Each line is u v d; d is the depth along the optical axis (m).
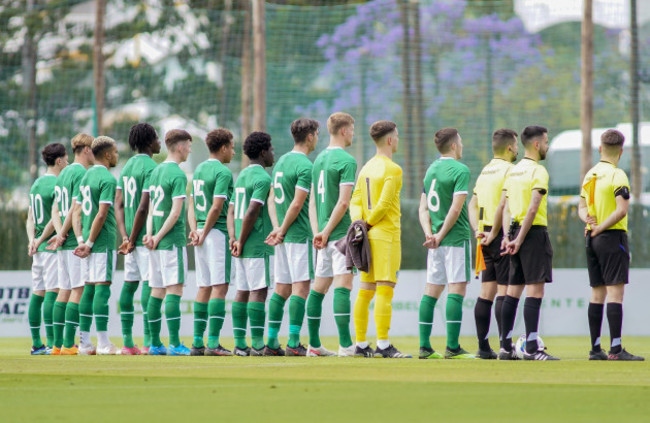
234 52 125.69
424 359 33.62
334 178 34.94
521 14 127.69
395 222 33.97
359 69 119.19
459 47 126.38
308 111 116.88
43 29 133.25
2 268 71.12
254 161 37.47
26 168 125.75
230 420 17.39
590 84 83.75
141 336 57.62
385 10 122.06
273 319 37.22
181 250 38.47
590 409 18.80
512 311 33.72
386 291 34.22
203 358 35.16
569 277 60.47
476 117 124.50
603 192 34.00
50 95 131.50
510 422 17.08
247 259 37.19
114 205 40.28
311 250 36.56
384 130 33.97
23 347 48.28
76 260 40.97
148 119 132.75
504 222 33.72
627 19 105.62
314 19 118.19
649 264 72.12
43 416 17.92
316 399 20.42
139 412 18.48
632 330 60.44
